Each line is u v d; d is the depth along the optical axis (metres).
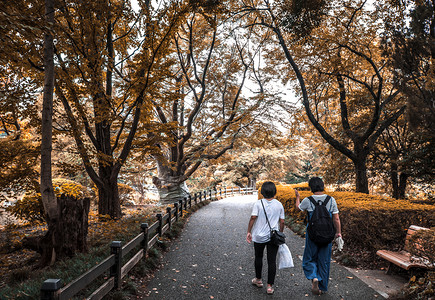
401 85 5.78
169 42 9.44
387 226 5.71
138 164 21.56
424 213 5.69
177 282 4.76
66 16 8.22
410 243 4.34
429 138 9.07
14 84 8.21
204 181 35.53
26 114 8.48
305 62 12.42
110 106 8.97
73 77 8.82
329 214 4.11
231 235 8.49
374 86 13.06
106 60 8.70
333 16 11.29
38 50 7.43
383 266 5.48
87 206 6.03
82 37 8.37
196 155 16.77
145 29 9.42
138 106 9.38
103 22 8.63
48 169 5.88
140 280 4.79
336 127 15.84
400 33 5.81
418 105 5.57
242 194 32.25
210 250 6.80
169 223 8.33
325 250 4.16
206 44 17.27
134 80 9.05
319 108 15.80
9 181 8.06
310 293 4.33
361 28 10.91
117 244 4.02
